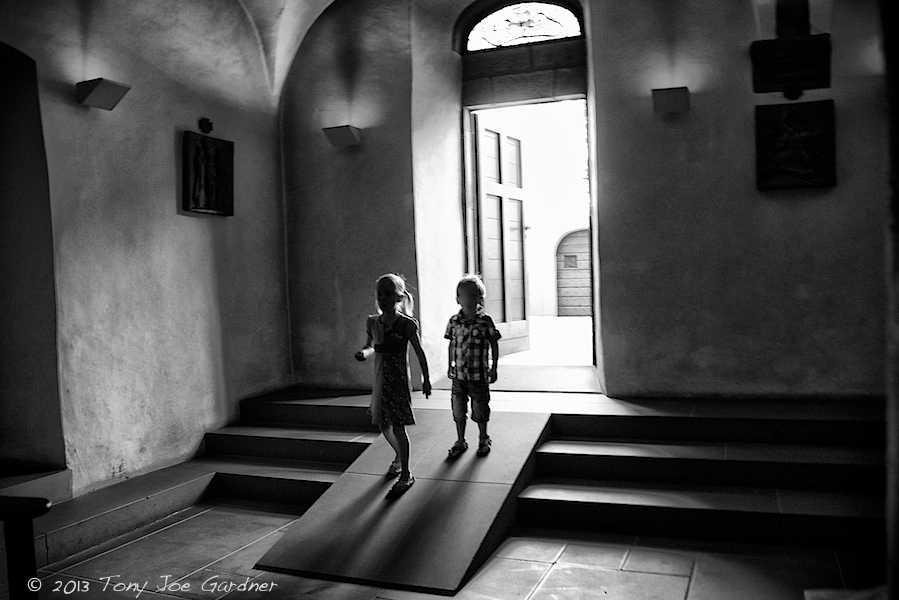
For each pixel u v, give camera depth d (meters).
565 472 5.58
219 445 6.78
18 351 5.60
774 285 6.40
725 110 6.46
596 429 6.02
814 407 6.04
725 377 6.55
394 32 7.53
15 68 5.41
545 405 6.47
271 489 5.98
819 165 6.18
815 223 6.28
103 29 5.84
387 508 5.01
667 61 6.58
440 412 6.57
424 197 7.74
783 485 5.12
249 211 7.54
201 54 6.87
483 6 8.11
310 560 4.60
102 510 5.22
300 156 7.98
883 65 2.89
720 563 4.41
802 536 4.60
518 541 4.87
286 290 8.08
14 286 5.59
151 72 6.34
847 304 6.23
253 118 7.63
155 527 5.45
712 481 5.26
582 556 4.60
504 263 9.19
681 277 6.62
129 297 6.09
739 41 6.41
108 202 5.91
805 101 6.23
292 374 8.09
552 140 18.70
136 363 6.14
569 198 18.64
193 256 6.79
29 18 5.27
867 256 6.17
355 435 6.47
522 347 9.59
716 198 6.51
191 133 6.68
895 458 2.87
